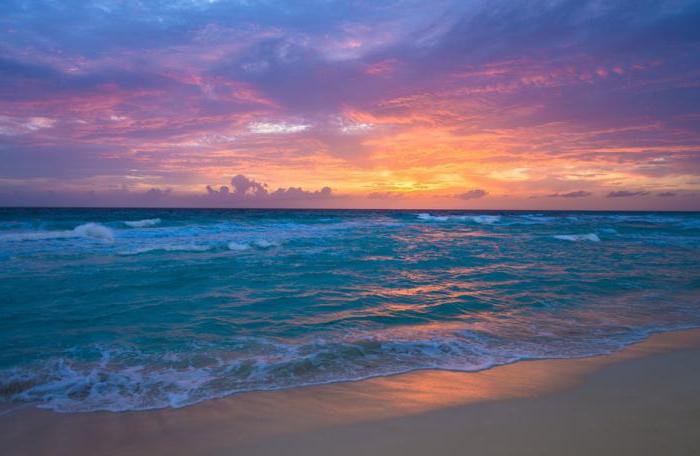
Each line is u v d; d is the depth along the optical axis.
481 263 13.63
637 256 15.94
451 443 3.14
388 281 10.36
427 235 24.67
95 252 14.29
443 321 6.97
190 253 14.66
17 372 4.72
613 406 3.78
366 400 3.98
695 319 7.13
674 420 3.48
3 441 3.28
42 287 9.09
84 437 3.35
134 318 6.95
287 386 4.32
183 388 4.29
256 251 15.55
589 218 55.78
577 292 9.32
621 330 6.45
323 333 6.25
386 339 5.94
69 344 5.68
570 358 5.17
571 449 3.00
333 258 14.02
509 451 2.99
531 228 32.97
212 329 6.41
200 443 3.23
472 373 4.67
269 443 3.22
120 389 4.28
